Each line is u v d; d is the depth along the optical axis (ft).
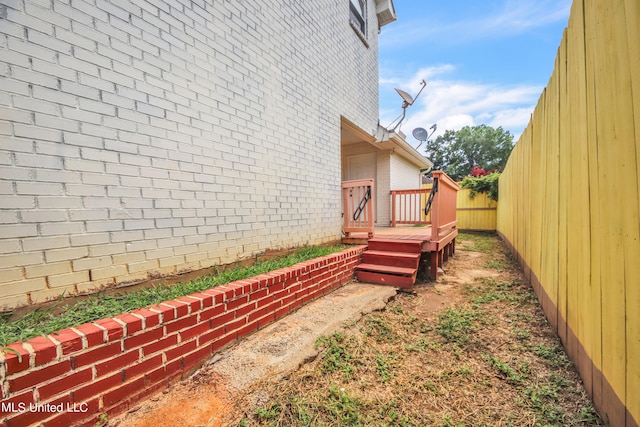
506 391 5.85
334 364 6.75
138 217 7.16
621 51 4.04
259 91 10.91
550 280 8.47
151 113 7.45
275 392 5.70
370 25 21.35
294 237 12.92
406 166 30.78
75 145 6.07
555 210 7.82
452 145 122.83
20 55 5.36
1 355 3.84
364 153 26.78
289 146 12.59
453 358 7.10
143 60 7.27
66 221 5.94
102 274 6.49
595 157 5.03
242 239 10.16
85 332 4.64
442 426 4.96
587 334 5.51
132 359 5.15
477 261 18.33
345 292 11.76
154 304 6.16
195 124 8.55
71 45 6.00
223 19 9.46
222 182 9.41
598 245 4.96
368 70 20.93
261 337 7.75
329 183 15.74
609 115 4.46
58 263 5.82
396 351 7.45
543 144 9.36
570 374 6.17
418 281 13.89
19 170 5.33
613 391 4.44
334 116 16.30
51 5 5.74
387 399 5.66
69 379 4.37
